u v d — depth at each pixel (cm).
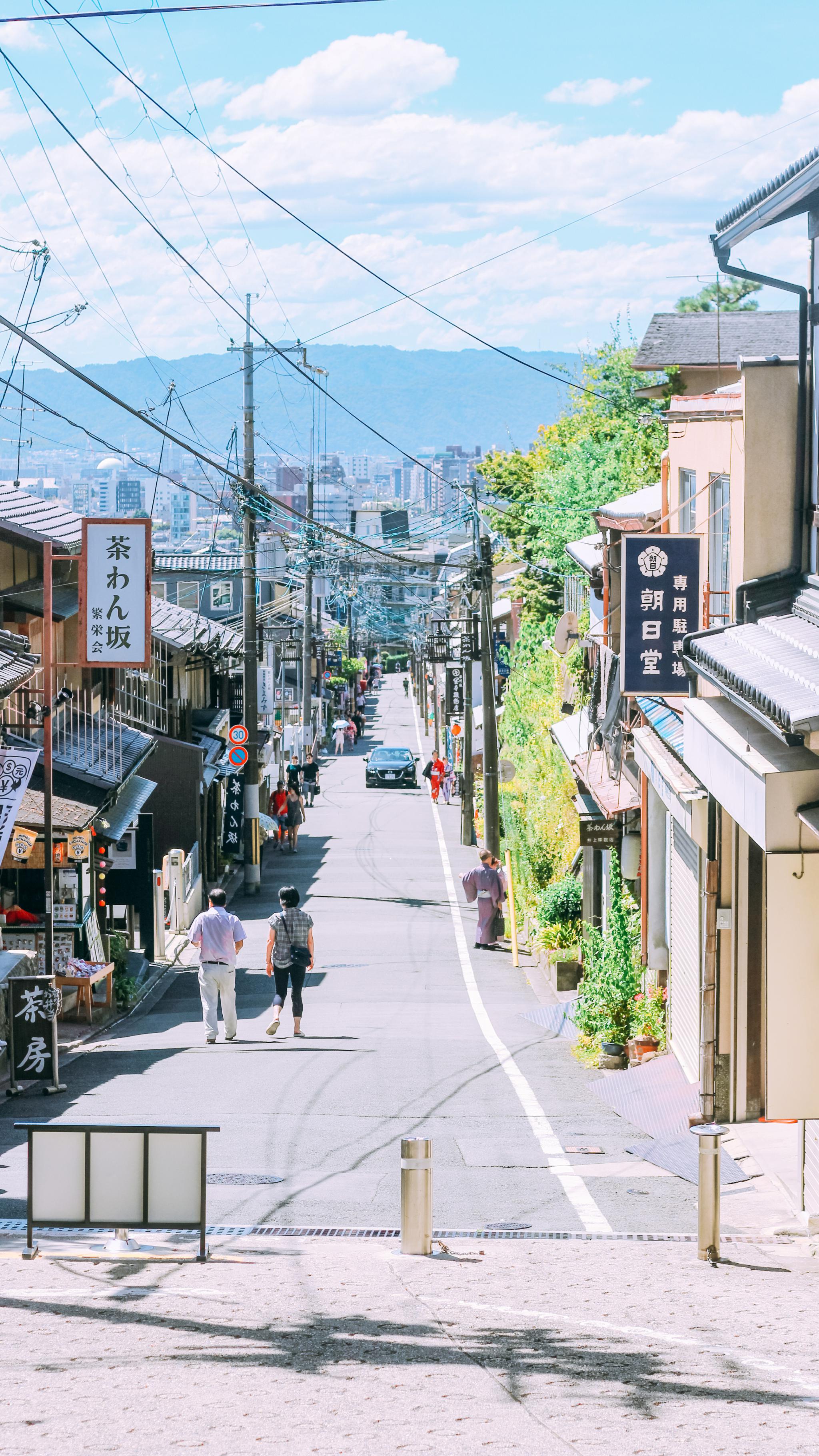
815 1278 873
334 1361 650
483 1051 1795
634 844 1941
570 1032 1908
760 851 1288
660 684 1408
